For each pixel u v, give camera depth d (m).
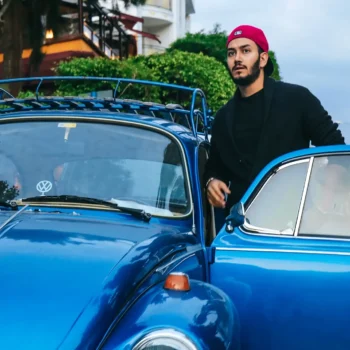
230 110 4.30
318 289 3.23
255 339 3.29
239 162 4.24
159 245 3.28
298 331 3.24
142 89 20.62
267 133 4.16
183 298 2.90
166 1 50.09
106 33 37.34
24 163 4.02
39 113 4.24
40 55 24.77
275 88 4.25
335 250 3.29
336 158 3.56
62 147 4.05
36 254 3.02
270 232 3.46
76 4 32.50
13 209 3.78
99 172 3.92
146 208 3.77
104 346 2.72
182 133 4.12
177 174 3.88
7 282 2.86
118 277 2.93
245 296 3.33
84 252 3.06
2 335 2.65
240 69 4.23
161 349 2.64
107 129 4.09
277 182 3.57
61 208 3.75
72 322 2.71
